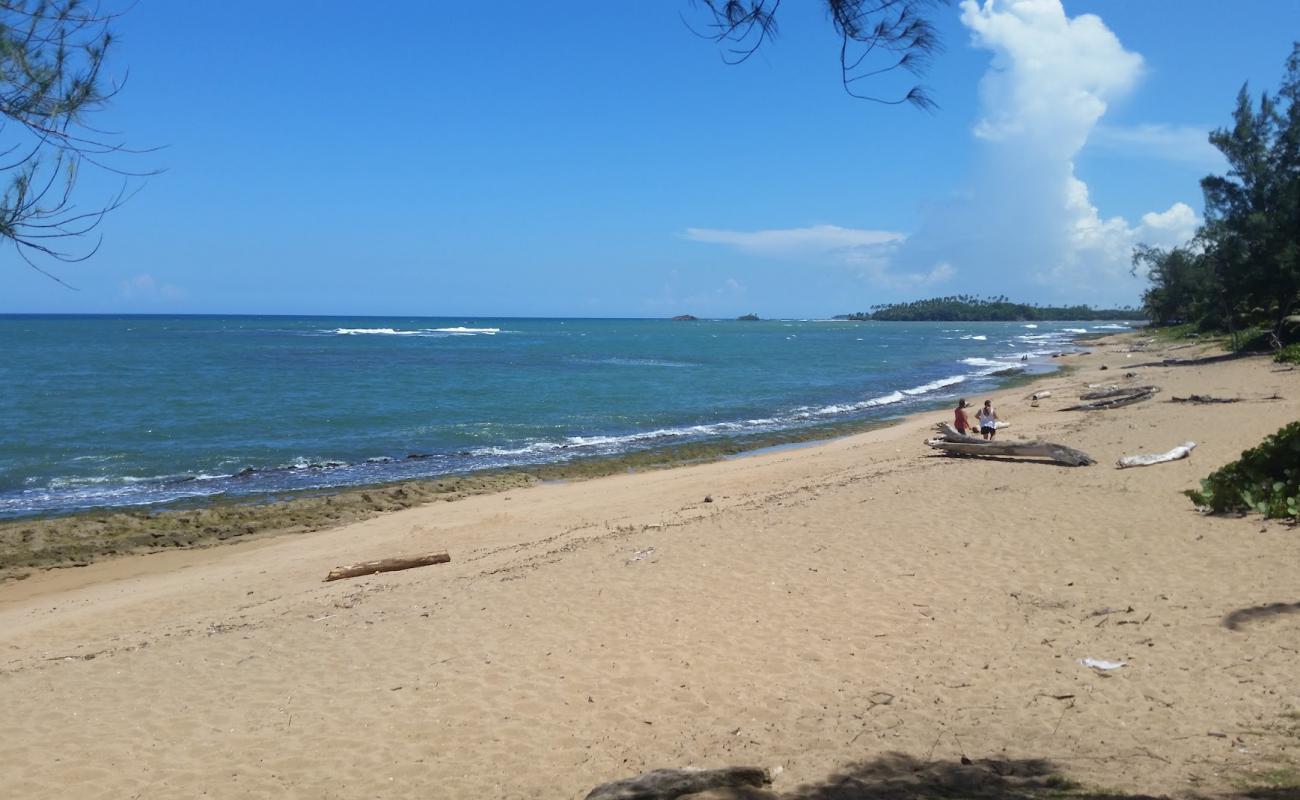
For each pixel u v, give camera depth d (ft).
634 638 26.55
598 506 54.85
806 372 176.04
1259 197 127.03
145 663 28.04
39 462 73.10
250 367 171.22
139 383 133.49
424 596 33.63
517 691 23.22
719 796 15.17
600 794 15.42
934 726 19.42
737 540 37.01
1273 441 36.09
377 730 21.43
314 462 75.36
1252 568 27.91
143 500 61.52
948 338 381.60
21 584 44.52
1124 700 19.81
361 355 216.54
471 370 170.50
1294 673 20.02
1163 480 42.91
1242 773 15.40
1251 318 171.22
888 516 39.40
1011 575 29.89
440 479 67.10
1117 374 132.67
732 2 13.93
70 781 19.75
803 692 22.06
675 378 158.10
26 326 448.24
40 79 12.84
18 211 12.22
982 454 56.70
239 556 48.49
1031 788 15.76
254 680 25.59
